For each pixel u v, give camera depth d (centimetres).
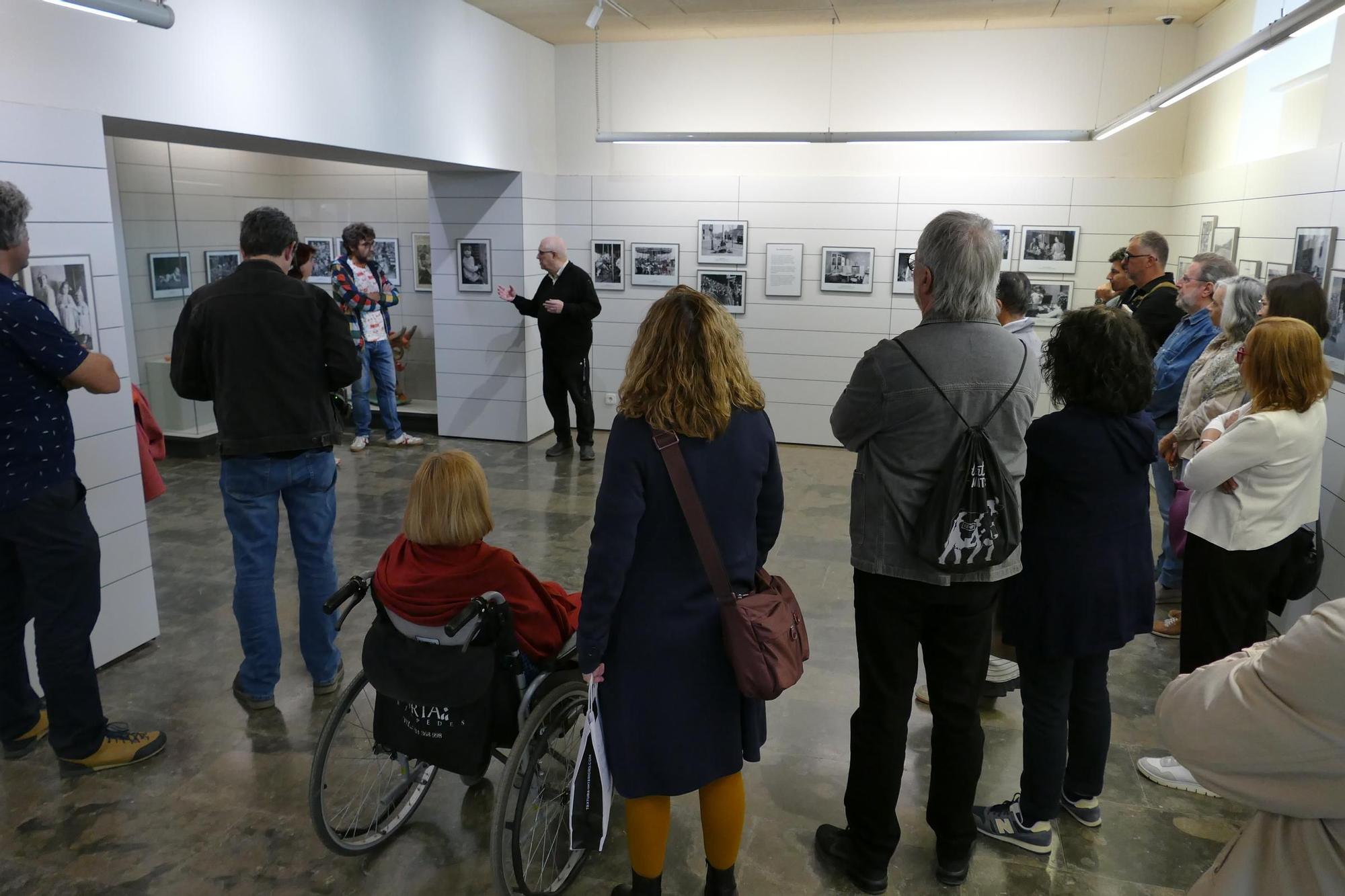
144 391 669
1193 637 266
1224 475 247
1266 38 363
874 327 720
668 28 671
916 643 215
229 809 263
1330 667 89
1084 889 233
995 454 194
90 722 275
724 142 691
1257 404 250
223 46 388
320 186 804
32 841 249
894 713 218
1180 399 410
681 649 186
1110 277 552
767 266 729
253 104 407
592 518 535
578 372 662
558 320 652
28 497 253
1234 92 554
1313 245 393
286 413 299
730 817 208
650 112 734
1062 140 631
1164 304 465
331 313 305
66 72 313
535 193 719
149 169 659
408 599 215
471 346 733
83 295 321
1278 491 247
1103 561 217
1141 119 625
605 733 193
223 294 291
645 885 207
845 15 624
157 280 673
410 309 811
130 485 352
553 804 238
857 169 705
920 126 690
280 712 319
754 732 202
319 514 316
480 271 716
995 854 246
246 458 298
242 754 292
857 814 229
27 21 298
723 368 180
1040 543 220
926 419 196
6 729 286
